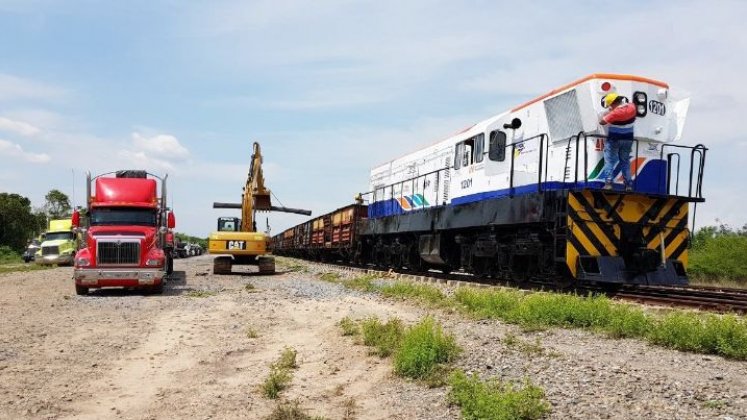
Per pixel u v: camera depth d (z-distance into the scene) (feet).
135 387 22.47
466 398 18.34
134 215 54.90
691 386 17.95
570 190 40.86
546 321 30.09
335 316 37.09
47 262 112.47
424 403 19.54
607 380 19.03
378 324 30.83
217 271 79.41
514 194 47.78
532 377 20.35
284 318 37.24
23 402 20.01
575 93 43.78
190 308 42.14
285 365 25.53
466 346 25.52
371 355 26.89
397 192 75.87
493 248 51.11
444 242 62.75
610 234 42.04
